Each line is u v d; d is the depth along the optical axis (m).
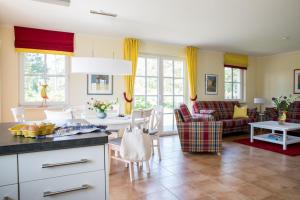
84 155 1.16
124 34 4.64
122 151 2.49
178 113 4.02
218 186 2.54
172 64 5.78
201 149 3.86
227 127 5.32
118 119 3.31
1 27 3.94
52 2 2.29
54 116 2.78
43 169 1.06
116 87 4.93
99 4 3.08
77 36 4.53
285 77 6.60
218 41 5.26
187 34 4.62
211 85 6.36
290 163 3.36
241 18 3.64
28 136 1.17
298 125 4.54
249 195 2.32
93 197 1.18
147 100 5.45
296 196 2.29
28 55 4.26
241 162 3.42
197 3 3.04
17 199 1.00
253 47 5.91
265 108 6.69
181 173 2.97
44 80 4.39
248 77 7.18
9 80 4.04
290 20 3.75
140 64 5.34
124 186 2.56
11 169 0.99
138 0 2.95
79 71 2.75
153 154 3.86
